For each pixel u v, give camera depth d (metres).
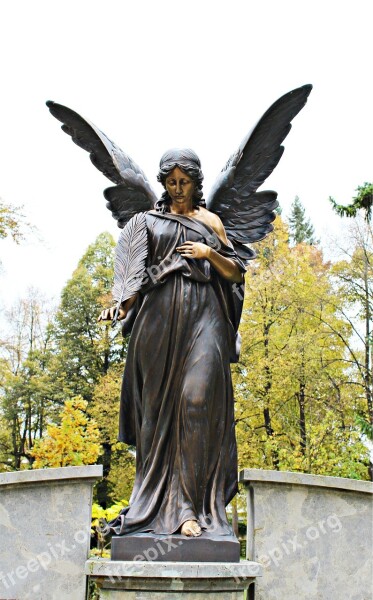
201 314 5.37
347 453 17.92
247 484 6.20
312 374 21.72
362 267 23.50
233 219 6.28
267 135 6.20
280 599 5.92
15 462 28.84
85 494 5.86
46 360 31.39
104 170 6.56
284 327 23.69
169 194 5.59
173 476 5.18
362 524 6.18
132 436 5.64
